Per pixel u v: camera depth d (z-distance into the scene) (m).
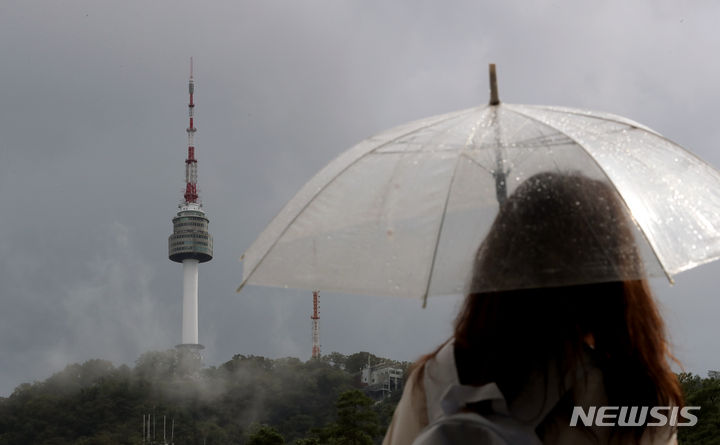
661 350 2.58
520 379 2.43
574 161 2.79
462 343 2.53
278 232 3.21
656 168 2.93
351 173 3.19
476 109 3.20
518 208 2.52
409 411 2.65
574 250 2.42
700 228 2.78
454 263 2.62
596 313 2.53
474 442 2.30
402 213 2.87
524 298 2.46
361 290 2.76
